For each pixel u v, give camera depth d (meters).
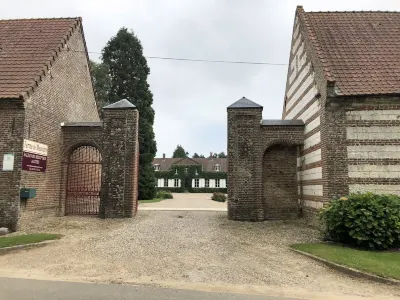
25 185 12.63
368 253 9.09
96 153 19.17
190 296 6.04
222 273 7.50
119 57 34.94
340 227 10.16
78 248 9.57
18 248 9.41
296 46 16.56
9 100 12.40
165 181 65.12
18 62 14.11
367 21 15.19
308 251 9.28
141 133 34.06
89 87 20.03
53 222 13.68
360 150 11.99
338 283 7.02
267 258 8.83
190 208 21.94
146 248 9.66
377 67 12.98
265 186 15.52
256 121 15.05
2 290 6.19
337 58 13.30
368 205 9.98
